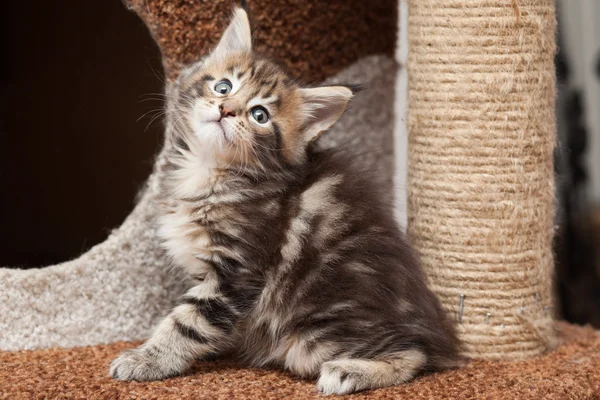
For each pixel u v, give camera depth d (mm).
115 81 1119
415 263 940
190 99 949
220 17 1006
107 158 1131
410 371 905
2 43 1119
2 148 1126
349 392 882
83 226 1136
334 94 943
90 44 1121
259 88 945
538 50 950
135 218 1004
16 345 976
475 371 932
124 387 884
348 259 919
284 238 922
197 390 883
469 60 943
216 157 931
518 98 946
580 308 1228
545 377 919
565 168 1301
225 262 913
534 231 965
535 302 972
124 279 1000
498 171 950
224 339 917
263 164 937
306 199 935
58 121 1131
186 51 1004
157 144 1081
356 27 1076
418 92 967
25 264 1113
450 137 952
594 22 1361
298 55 1054
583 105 1330
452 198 958
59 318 987
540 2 947
